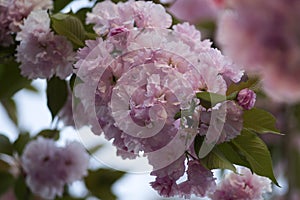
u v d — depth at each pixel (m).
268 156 1.03
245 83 1.01
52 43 1.12
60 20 1.09
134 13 1.05
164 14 1.05
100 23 1.08
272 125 1.03
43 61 1.12
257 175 1.07
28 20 1.13
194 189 1.02
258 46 0.82
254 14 0.82
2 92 1.25
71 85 1.12
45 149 1.32
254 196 1.08
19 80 1.26
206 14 1.17
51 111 1.20
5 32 1.17
